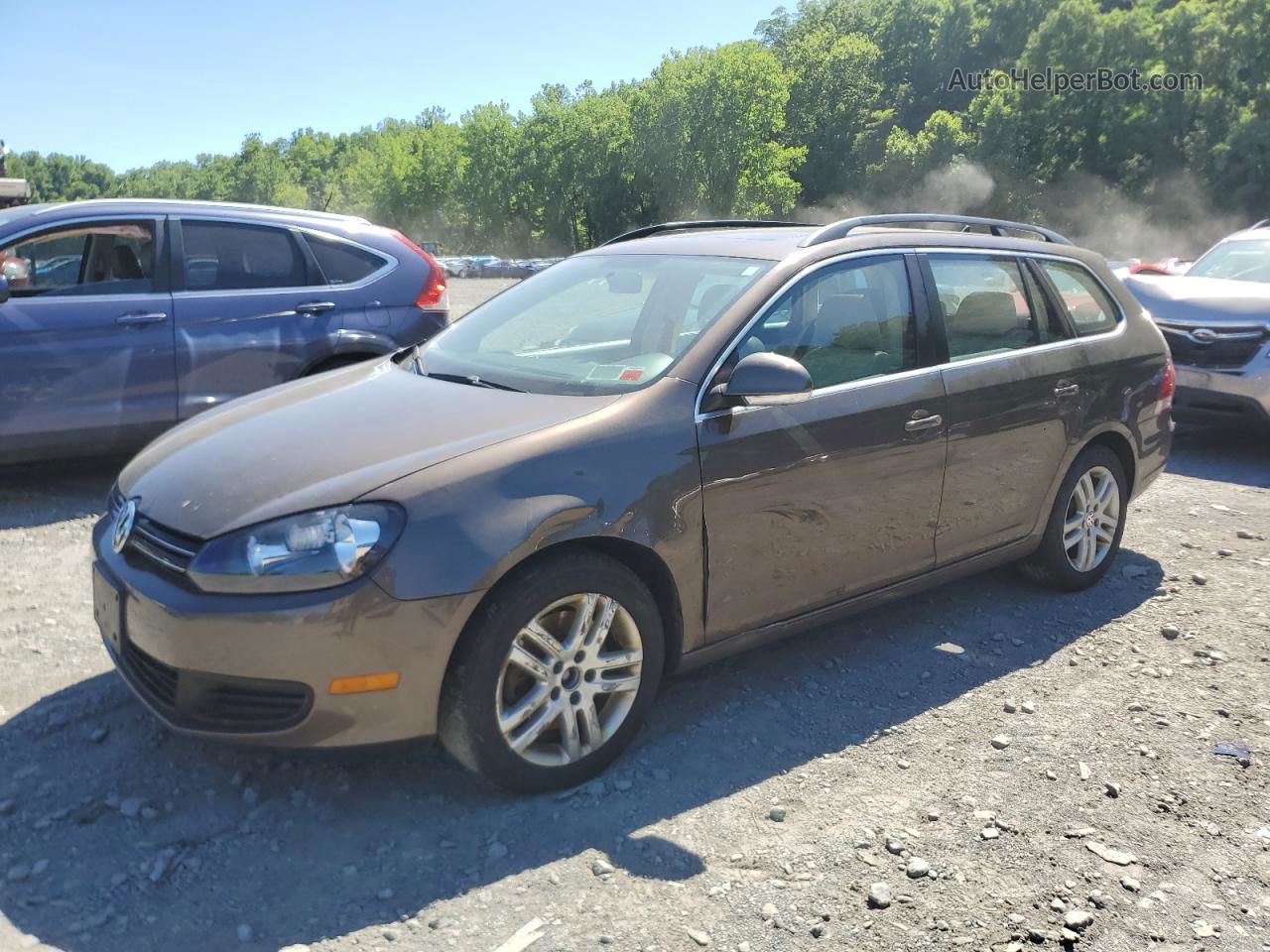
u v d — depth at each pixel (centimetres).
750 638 369
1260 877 286
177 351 619
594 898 270
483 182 11744
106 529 341
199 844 290
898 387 399
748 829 302
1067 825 308
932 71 11644
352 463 308
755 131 9762
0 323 574
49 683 380
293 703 287
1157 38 8175
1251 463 788
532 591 301
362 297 682
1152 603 491
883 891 274
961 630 455
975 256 453
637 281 414
